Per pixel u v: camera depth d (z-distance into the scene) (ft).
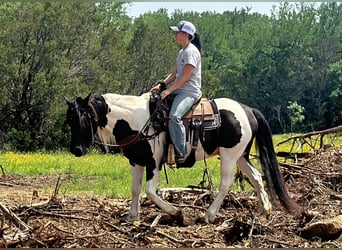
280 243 27.12
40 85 122.21
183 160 29.22
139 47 152.05
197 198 34.40
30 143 125.90
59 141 127.44
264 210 30.40
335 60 236.43
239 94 252.01
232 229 28.43
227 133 29.60
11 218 25.75
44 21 127.03
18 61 127.03
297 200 35.94
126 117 28.91
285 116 240.53
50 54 127.85
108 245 25.59
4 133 127.24
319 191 37.86
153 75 152.25
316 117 224.74
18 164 68.90
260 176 31.01
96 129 29.04
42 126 128.26
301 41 244.83
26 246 24.75
